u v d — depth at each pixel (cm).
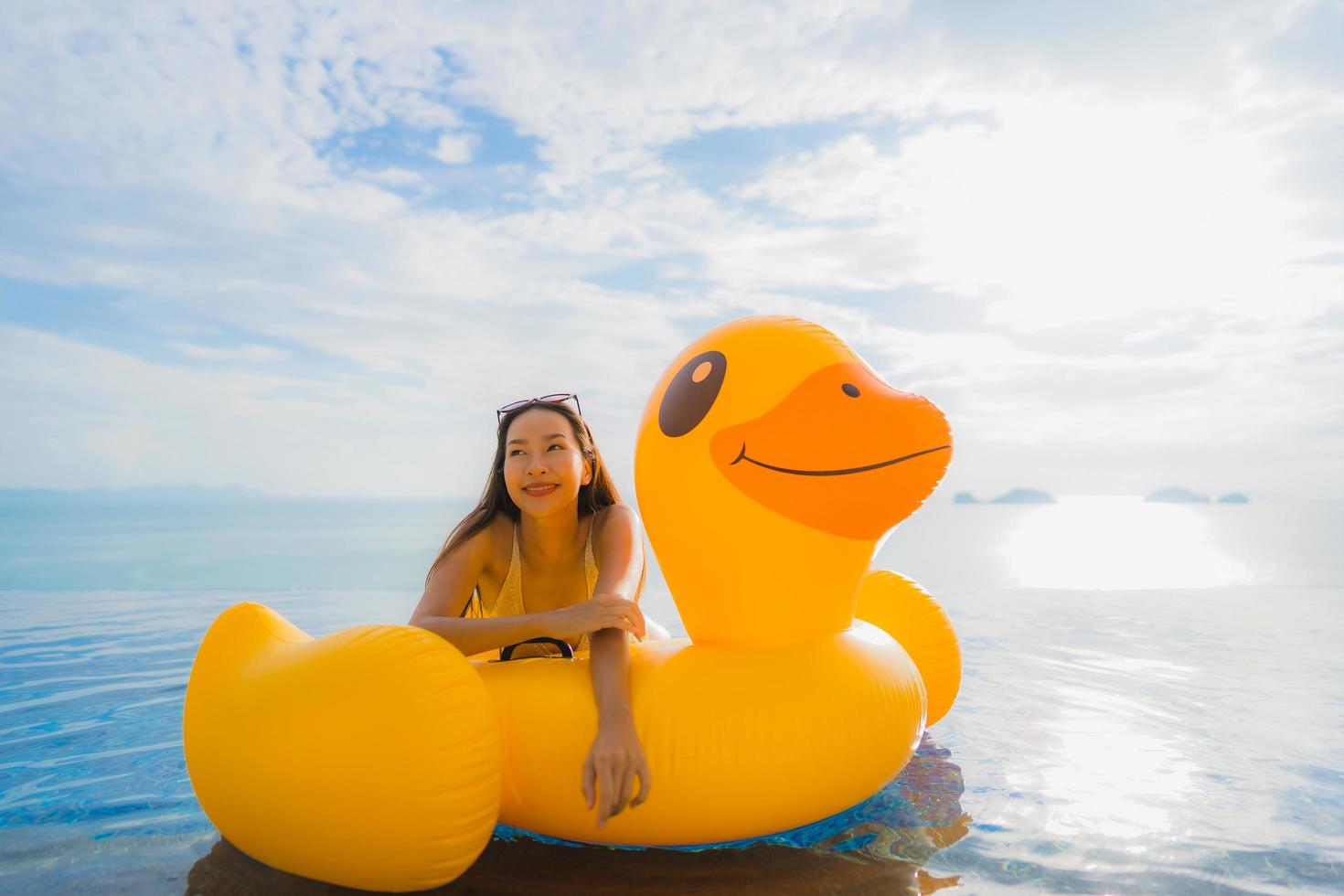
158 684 370
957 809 228
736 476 212
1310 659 420
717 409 217
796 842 208
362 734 169
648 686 204
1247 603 631
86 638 482
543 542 250
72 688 363
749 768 195
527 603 255
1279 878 187
